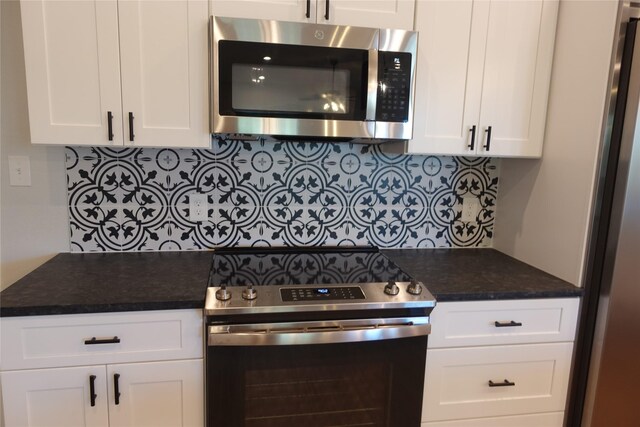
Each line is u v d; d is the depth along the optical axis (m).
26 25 1.34
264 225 1.86
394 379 1.41
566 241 1.57
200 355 1.32
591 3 1.46
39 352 1.23
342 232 1.92
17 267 1.71
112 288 1.36
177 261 1.67
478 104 1.63
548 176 1.67
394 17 1.53
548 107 1.68
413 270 1.66
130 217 1.76
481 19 1.59
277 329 1.29
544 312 1.50
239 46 1.39
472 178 1.99
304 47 1.43
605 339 1.47
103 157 1.70
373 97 1.48
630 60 1.35
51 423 1.28
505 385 1.52
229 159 1.79
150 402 1.32
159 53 1.42
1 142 1.62
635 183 1.37
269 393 1.34
